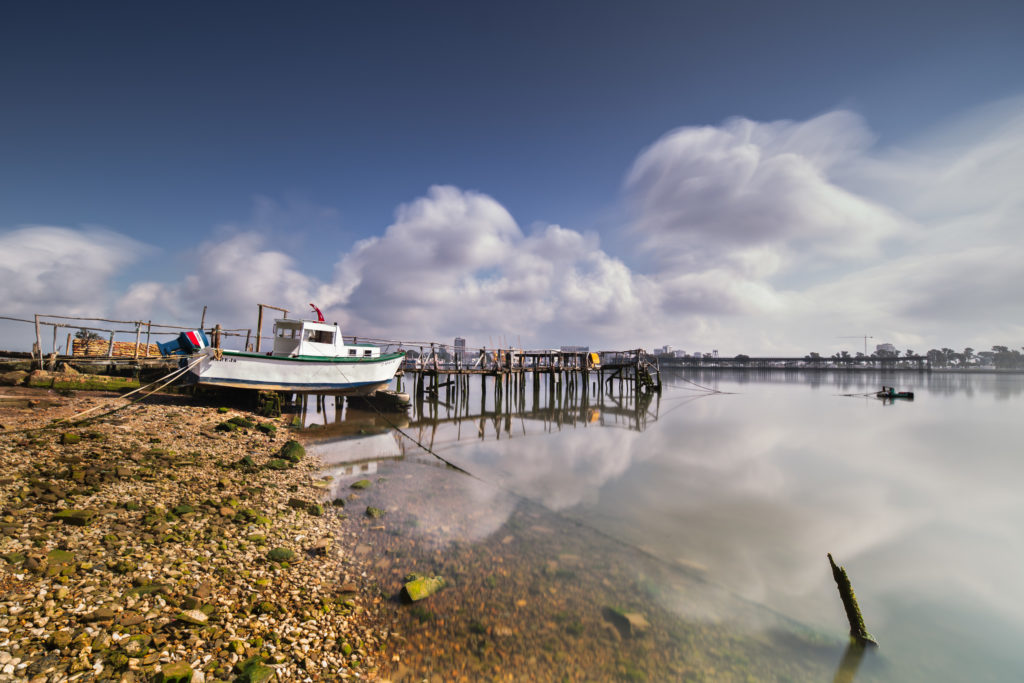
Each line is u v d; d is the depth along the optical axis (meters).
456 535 9.69
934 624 7.18
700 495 13.66
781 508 12.67
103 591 5.73
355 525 9.85
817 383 95.94
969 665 6.14
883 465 18.41
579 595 7.46
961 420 33.16
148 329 23.78
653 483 14.88
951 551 10.14
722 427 28.12
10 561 5.92
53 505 7.88
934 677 5.88
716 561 9.20
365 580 7.50
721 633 6.63
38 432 12.63
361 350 25.39
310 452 16.59
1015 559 9.70
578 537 10.01
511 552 9.00
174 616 5.51
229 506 9.41
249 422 18.98
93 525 7.45
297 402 28.58
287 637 5.61
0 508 7.40
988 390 74.25
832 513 12.42
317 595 6.79
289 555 7.87
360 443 19.09
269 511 9.85
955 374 177.88
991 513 12.72
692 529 10.89
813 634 6.73
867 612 7.52
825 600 7.82
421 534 9.61
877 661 6.15
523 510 11.65
